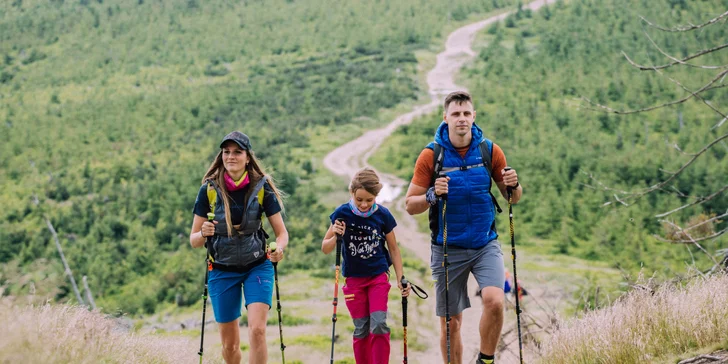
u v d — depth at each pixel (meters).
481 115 96.75
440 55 151.75
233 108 133.88
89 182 97.38
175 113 134.62
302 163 87.62
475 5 185.12
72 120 137.38
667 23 122.62
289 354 21.45
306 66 157.38
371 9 195.62
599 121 87.56
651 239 46.34
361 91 128.00
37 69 183.88
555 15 157.12
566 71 112.94
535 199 60.53
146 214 78.94
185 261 58.44
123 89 159.88
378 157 88.12
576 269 37.69
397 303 27.80
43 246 70.94
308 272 44.72
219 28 198.88
